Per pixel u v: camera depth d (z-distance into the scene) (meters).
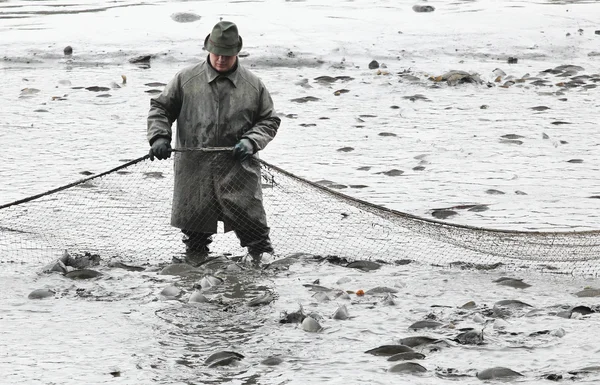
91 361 11.52
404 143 25.12
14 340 12.19
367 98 31.30
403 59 37.50
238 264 15.46
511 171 22.17
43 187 20.06
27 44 37.72
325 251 16.30
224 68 15.52
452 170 22.22
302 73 35.25
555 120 28.19
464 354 11.74
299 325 12.75
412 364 11.28
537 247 15.66
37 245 16.28
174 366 11.40
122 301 13.73
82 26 40.62
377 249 16.44
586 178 21.55
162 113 15.76
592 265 15.66
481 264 15.74
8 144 24.39
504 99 31.36
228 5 46.19
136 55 36.81
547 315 13.17
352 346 12.02
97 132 26.06
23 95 30.61
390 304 13.62
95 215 17.95
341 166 22.56
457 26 41.59
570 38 40.22
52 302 13.68
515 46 39.31
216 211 15.92
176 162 15.96
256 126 15.77
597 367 11.23
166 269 15.15
